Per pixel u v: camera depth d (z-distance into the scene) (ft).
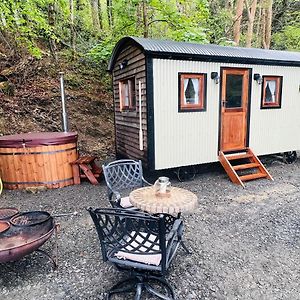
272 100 20.54
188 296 7.23
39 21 26.27
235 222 11.80
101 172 18.37
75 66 34.01
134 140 19.21
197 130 17.71
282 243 10.03
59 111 28.04
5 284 7.82
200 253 9.34
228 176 18.83
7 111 25.59
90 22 42.47
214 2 44.52
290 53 21.97
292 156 22.84
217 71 17.66
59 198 15.16
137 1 29.45
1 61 28.25
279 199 14.56
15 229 8.64
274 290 7.49
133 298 7.20
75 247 9.81
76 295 7.34
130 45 18.06
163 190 8.61
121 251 6.49
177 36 30.94
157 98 16.08
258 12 47.14
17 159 16.35
